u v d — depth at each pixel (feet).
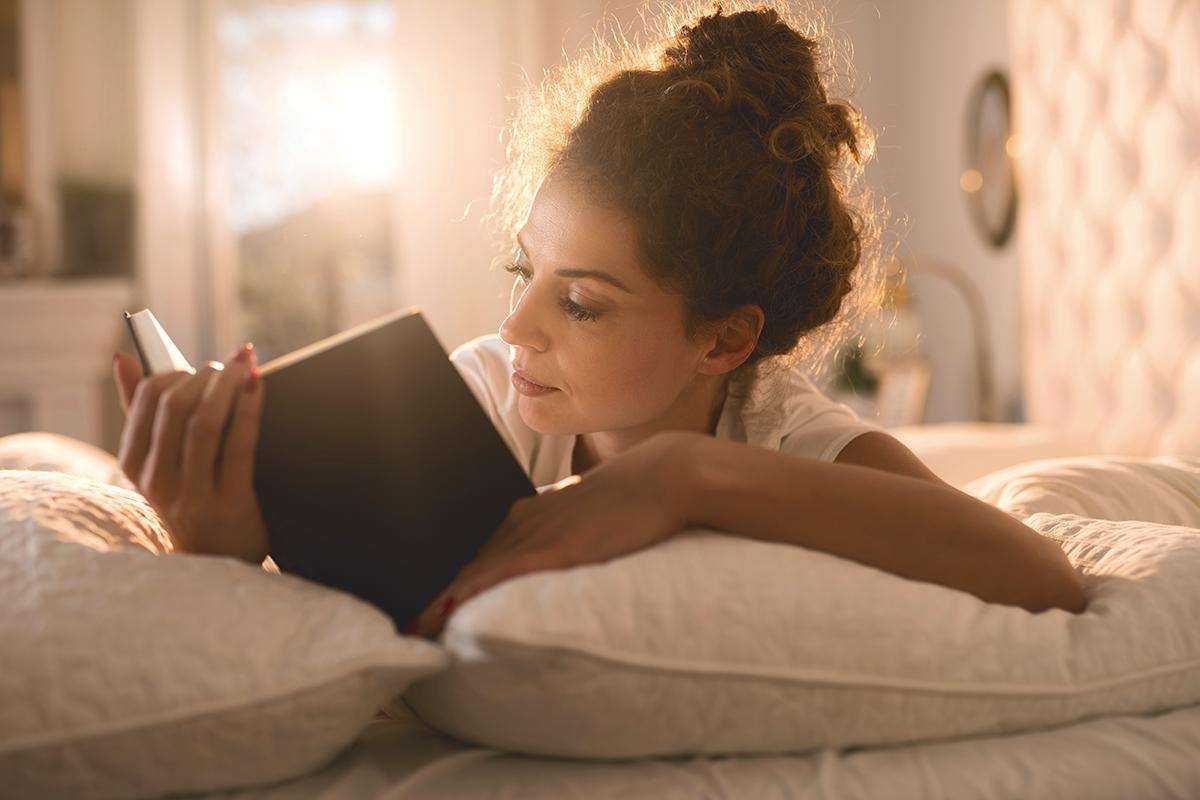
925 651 2.28
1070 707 2.43
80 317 11.41
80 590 2.06
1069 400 7.87
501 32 12.55
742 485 2.37
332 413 2.27
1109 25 6.98
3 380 11.44
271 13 12.50
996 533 2.49
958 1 11.73
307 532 2.28
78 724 1.93
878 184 13.29
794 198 2.96
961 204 11.88
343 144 12.67
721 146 2.80
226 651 2.02
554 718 2.15
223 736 2.01
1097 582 2.75
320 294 12.73
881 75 13.35
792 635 2.21
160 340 2.35
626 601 2.13
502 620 2.01
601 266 2.70
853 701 2.27
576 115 3.11
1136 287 6.80
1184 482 4.01
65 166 12.39
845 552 2.43
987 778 2.26
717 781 2.20
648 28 3.83
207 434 2.15
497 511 2.42
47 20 12.28
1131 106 6.74
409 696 2.42
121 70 12.42
